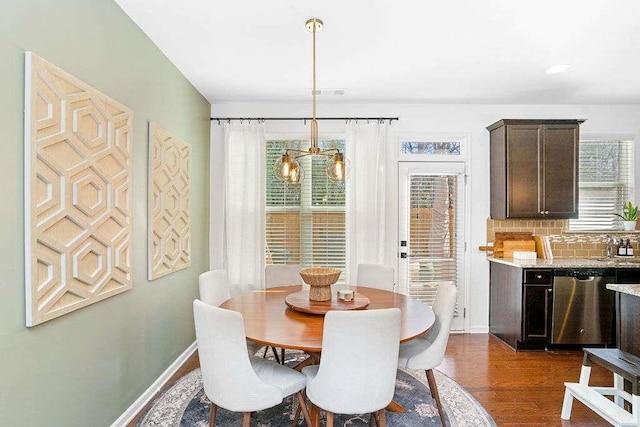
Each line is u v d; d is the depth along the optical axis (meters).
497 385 2.91
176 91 3.21
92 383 1.99
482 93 3.92
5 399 1.45
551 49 2.86
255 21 2.45
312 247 4.29
